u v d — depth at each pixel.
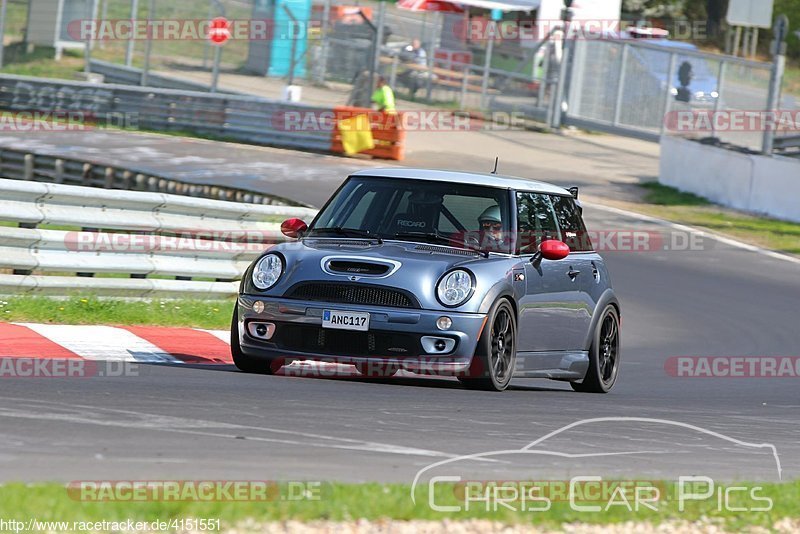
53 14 137.12
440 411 25.56
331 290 28.95
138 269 40.22
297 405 24.64
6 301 35.84
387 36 131.00
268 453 19.47
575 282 33.59
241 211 44.69
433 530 15.27
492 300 29.06
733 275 66.56
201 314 40.06
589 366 34.69
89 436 19.56
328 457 19.58
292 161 98.06
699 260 70.06
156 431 20.48
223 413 22.86
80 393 24.00
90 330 35.28
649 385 38.72
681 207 88.62
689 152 95.06
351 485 16.80
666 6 178.00
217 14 130.38
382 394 27.58
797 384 41.41
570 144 117.06
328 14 130.62
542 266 31.91
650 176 103.12
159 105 112.62
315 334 28.92
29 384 24.81
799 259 72.69
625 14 174.88
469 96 127.81
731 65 99.31
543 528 15.90
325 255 29.59
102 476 16.84
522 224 31.84
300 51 131.12
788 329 53.91
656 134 115.00
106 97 114.62
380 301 28.69
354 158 102.94
